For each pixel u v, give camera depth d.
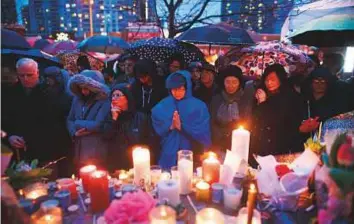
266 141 2.58
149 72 2.98
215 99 2.97
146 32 11.92
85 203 1.50
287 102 2.58
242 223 1.20
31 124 2.74
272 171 1.48
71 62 6.81
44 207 1.24
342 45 4.14
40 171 1.53
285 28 4.09
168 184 1.42
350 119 1.13
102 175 1.43
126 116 2.55
